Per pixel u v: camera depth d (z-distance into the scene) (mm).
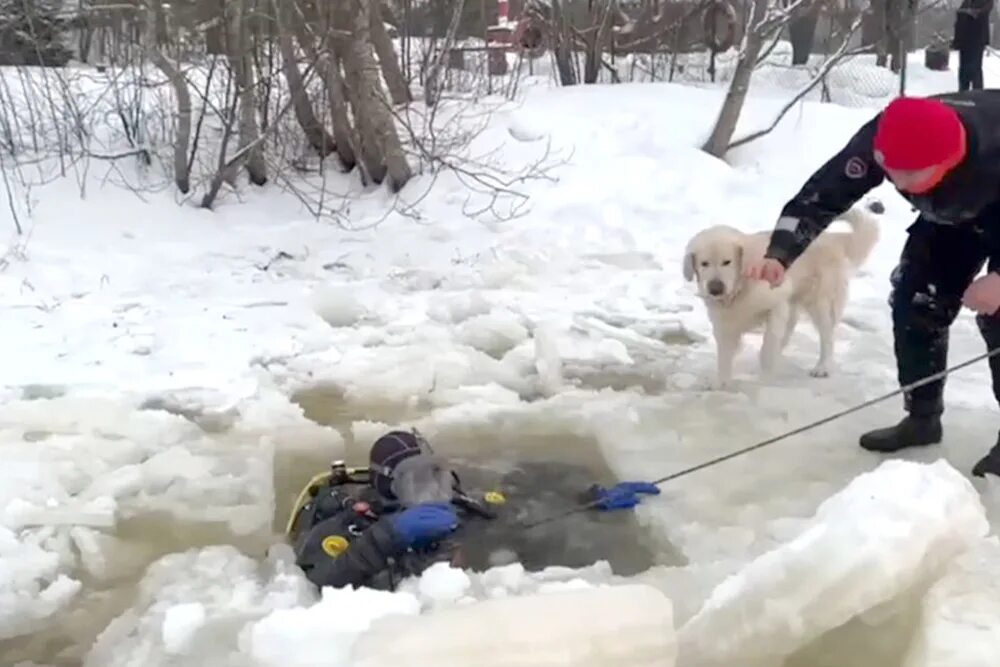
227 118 6949
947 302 3570
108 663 2584
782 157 8195
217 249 6438
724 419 4074
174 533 3254
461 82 8969
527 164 7711
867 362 4707
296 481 3627
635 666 2188
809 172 7965
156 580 2957
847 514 2584
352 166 7891
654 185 7484
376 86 7367
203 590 2889
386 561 2838
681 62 10672
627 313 5461
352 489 3262
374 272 6152
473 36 9641
